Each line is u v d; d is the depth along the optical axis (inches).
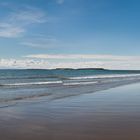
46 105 567.2
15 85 1347.2
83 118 412.5
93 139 287.9
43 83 1542.8
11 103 599.5
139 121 383.2
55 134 311.9
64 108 521.7
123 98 703.7
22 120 398.6
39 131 327.3
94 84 1443.2
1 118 413.1
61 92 911.0
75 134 311.0
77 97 736.3
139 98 703.7
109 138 290.2
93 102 619.2
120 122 376.5
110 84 1437.0
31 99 685.3
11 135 307.0
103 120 393.1
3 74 3535.9
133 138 288.2
